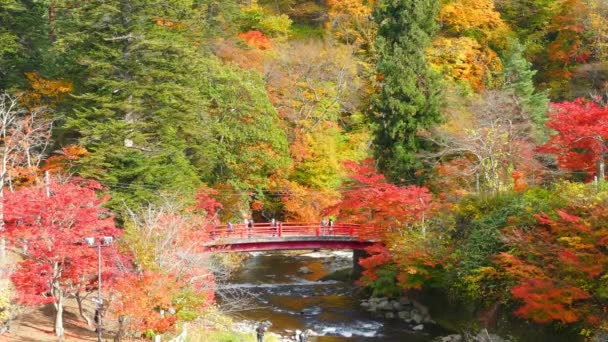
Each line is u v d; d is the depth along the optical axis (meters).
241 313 31.42
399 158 36.34
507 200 28.41
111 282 21.56
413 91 36.81
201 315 24.53
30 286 20.34
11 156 28.36
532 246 22.98
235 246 35.19
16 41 38.53
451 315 28.59
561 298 20.86
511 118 38.78
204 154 35.75
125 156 29.88
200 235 24.59
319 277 39.53
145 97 32.78
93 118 32.03
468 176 34.97
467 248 27.83
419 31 37.78
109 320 23.78
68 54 35.66
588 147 27.69
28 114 35.53
